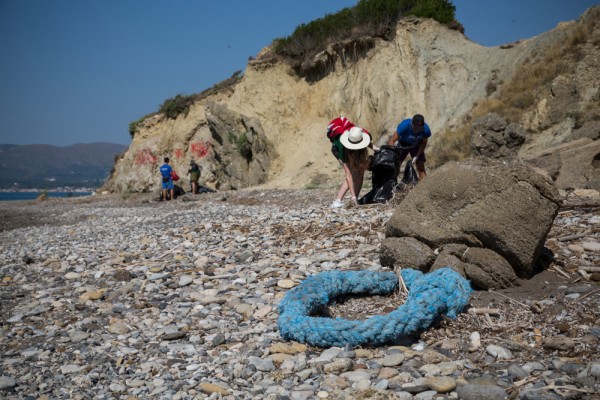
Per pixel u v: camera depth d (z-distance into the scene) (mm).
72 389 4172
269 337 4828
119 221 15219
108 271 7918
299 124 27547
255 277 6711
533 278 5453
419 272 5473
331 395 3650
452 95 22141
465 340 4406
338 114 26203
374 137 24078
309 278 5398
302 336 4531
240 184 28703
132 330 5398
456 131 19922
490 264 5281
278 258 7531
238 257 7879
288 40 29172
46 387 4227
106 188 40469
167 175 23547
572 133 15523
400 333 4418
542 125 16906
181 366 4410
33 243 12414
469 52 22625
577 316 4516
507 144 16719
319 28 28328
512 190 5375
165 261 8156
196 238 9742
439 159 18984
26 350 5031
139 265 8078
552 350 4047
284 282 6277
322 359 4215
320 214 10141
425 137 10758
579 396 3324
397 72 23688
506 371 3805
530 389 3424
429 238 5691
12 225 19141
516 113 18078
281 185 24469
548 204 5371
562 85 17062
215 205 17328
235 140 29016
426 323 4523
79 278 7754
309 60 27734
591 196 9836
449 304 4730
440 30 23578
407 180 10578
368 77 24969
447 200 5633
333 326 4438
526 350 4113
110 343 5074
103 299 6586
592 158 11547
